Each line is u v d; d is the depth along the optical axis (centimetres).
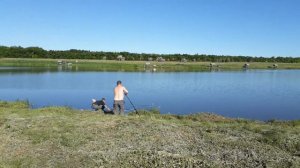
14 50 17112
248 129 1767
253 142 1541
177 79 6938
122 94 2239
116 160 1296
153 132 1636
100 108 2384
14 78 6462
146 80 6544
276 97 4175
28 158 1309
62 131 1628
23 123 1766
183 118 2117
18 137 1540
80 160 1299
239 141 1545
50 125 1731
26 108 2417
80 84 5434
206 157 1352
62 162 1281
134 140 1523
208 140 1556
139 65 12319
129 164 1262
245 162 1302
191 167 1234
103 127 1708
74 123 1778
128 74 8275
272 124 1991
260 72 10600
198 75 8444
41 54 17450
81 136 1552
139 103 3419
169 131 1666
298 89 5250
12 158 1306
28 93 4175
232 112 3008
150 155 1332
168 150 1415
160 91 4628
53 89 4653
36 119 1856
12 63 12825
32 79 6291
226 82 6438
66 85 5241
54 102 3434
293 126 1930
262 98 4059
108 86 5166
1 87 4838
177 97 3981
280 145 1509
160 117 2114
